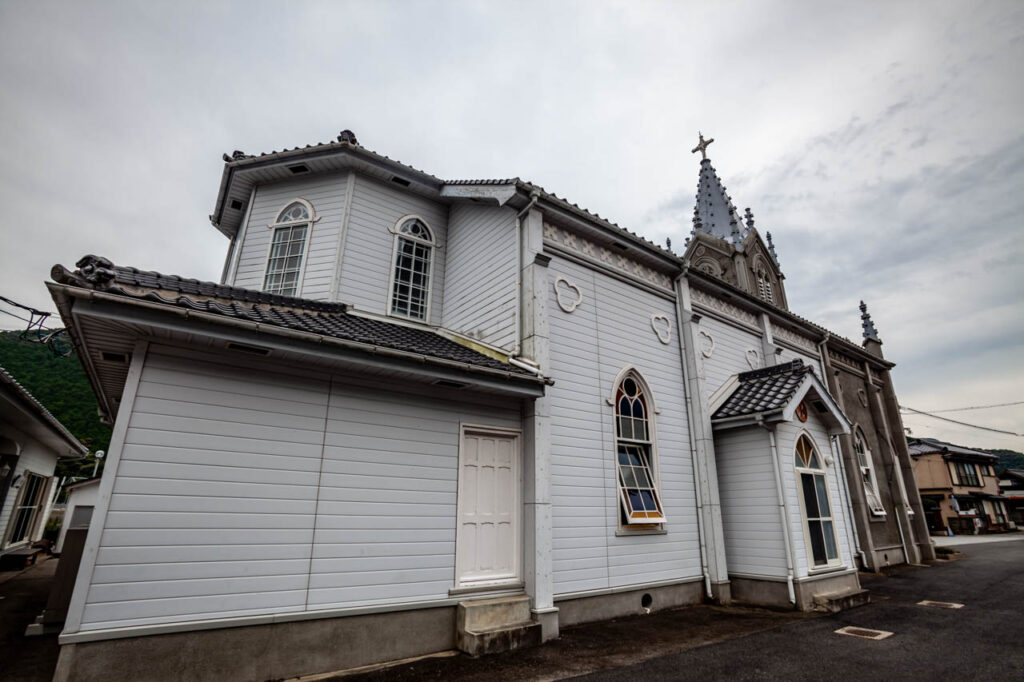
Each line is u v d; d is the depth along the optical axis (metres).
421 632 6.15
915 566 15.71
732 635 7.12
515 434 7.78
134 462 4.86
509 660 5.91
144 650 4.58
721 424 10.36
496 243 9.60
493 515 7.25
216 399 5.43
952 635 7.07
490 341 9.16
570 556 7.77
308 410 5.98
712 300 12.76
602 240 10.02
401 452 6.57
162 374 5.19
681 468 10.07
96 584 4.49
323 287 9.70
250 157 10.24
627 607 8.30
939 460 38.25
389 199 10.80
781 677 5.35
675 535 9.43
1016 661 5.83
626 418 9.57
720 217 22.22
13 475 12.66
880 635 7.10
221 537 5.13
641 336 10.31
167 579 4.79
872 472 16.73
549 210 9.09
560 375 8.56
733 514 10.03
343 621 5.64
